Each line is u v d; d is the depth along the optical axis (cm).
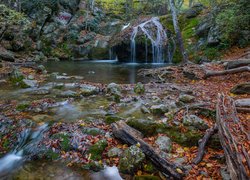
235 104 604
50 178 426
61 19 2342
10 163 481
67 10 2417
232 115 530
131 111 674
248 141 425
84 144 502
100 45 2250
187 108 631
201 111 613
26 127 574
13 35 1942
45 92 865
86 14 2508
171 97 783
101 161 460
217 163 429
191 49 1745
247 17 1373
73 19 2433
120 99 786
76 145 502
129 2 2805
